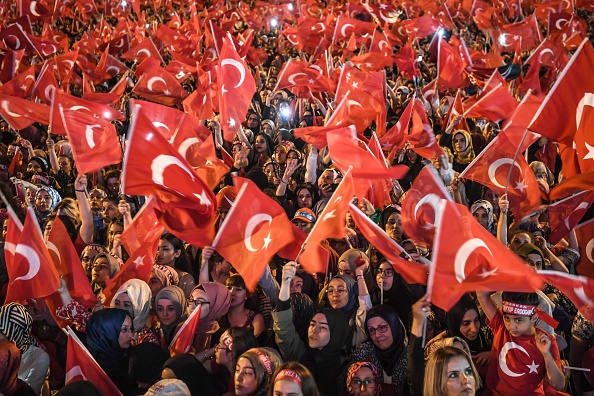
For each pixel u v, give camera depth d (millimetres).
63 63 13289
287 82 11461
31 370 5066
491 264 4266
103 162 6984
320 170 9922
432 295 4301
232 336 5039
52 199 8273
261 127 11523
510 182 6973
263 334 5859
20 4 19281
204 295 5684
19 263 5273
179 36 16312
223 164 7590
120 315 5223
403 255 5992
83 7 22828
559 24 17312
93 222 7516
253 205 5344
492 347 4883
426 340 5660
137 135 5309
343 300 5750
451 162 9328
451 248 4277
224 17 21453
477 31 20297
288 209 8398
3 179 9289
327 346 5215
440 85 12258
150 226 6516
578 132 6016
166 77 11547
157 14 24156
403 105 12438
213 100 10500
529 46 16188
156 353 5168
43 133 12188
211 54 14336
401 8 21859
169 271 6520
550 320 4668
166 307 5801
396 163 9844
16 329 4961
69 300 5656
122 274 6043
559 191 5922
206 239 5695
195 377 4934
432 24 16484
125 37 16906
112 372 5227
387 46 14789
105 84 15766
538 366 4645
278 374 4230
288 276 5168
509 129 7051
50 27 19234
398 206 7527
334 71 11672
